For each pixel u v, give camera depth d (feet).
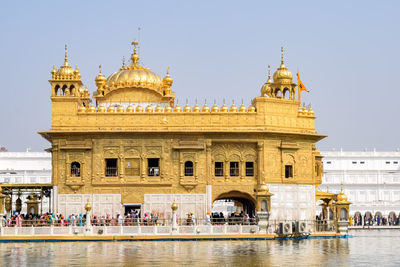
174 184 163.63
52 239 144.05
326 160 369.71
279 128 167.63
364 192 364.58
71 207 163.12
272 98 167.63
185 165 164.86
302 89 180.24
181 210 163.22
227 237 148.15
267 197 154.81
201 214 163.12
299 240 152.35
